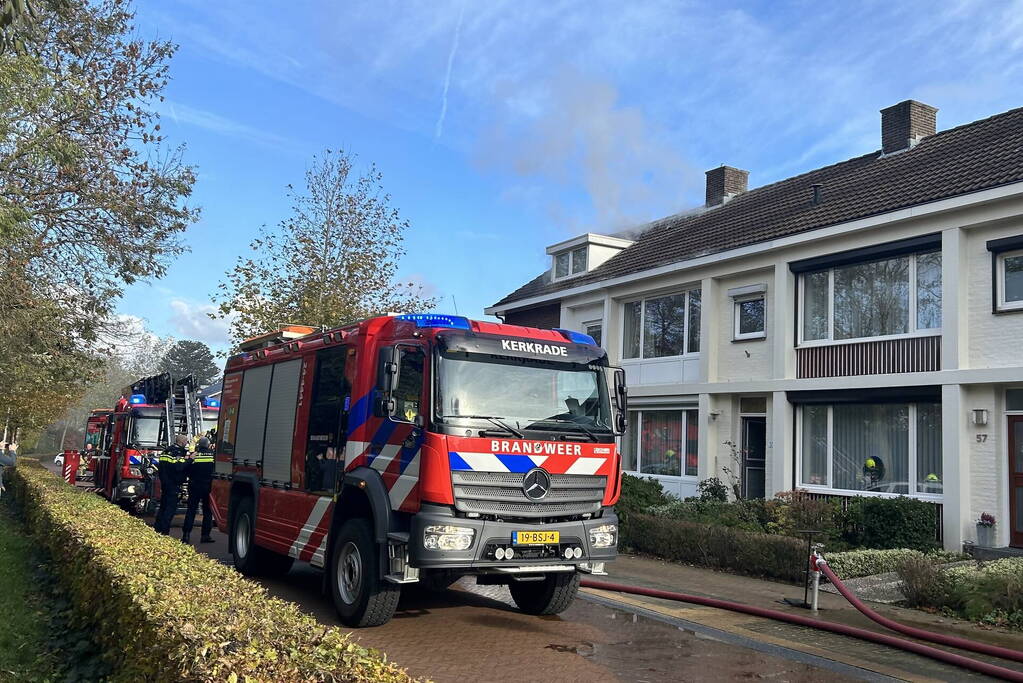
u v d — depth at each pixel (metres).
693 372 18.00
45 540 9.40
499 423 7.01
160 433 17.89
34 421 35.38
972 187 12.40
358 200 22.94
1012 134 14.22
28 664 5.72
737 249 16.41
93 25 14.23
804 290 15.63
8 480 19.70
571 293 21.59
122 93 14.49
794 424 15.49
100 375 18.48
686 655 6.70
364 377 7.75
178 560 6.11
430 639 6.95
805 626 7.88
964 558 11.76
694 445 17.94
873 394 13.89
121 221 14.50
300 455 8.80
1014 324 12.12
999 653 6.60
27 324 14.21
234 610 4.46
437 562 6.52
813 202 16.58
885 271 14.16
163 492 12.96
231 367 11.50
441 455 6.69
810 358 15.18
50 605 7.46
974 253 12.77
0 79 10.12
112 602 5.41
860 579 10.19
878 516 12.21
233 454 10.80
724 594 9.43
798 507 13.05
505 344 7.38
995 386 12.26
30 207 13.39
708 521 12.73
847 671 6.32
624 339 20.48
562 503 7.25
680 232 20.86
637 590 9.44
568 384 7.65
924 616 8.33
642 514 13.12
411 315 7.57
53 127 12.57
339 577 7.55
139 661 4.29
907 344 13.54
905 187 14.32
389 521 6.95
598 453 7.54
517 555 6.93
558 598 7.88
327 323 21.75
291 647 3.81
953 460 12.46
